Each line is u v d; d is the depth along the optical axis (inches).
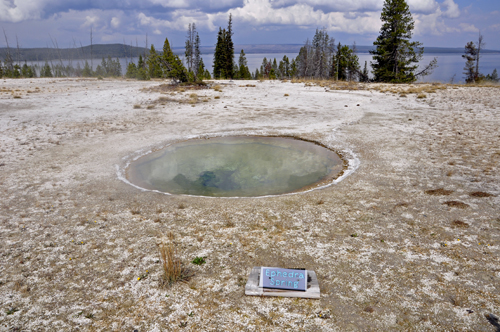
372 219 223.0
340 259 179.0
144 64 2363.4
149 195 279.1
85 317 143.2
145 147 431.5
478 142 395.5
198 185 308.7
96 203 264.1
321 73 2188.7
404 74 1368.1
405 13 1315.2
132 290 159.3
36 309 148.9
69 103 754.8
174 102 774.5
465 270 165.2
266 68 3393.2
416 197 254.1
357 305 144.9
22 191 289.7
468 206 233.8
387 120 547.8
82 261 185.2
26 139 465.7
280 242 198.5
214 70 2038.6
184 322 138.3
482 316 135.5
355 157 368.8
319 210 240.4
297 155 393.1
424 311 139.7
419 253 181.5
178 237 208.2
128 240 206.5
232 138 474.0
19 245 203.6
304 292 150.3
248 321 137.9
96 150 417.7
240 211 243.6
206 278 166.7
